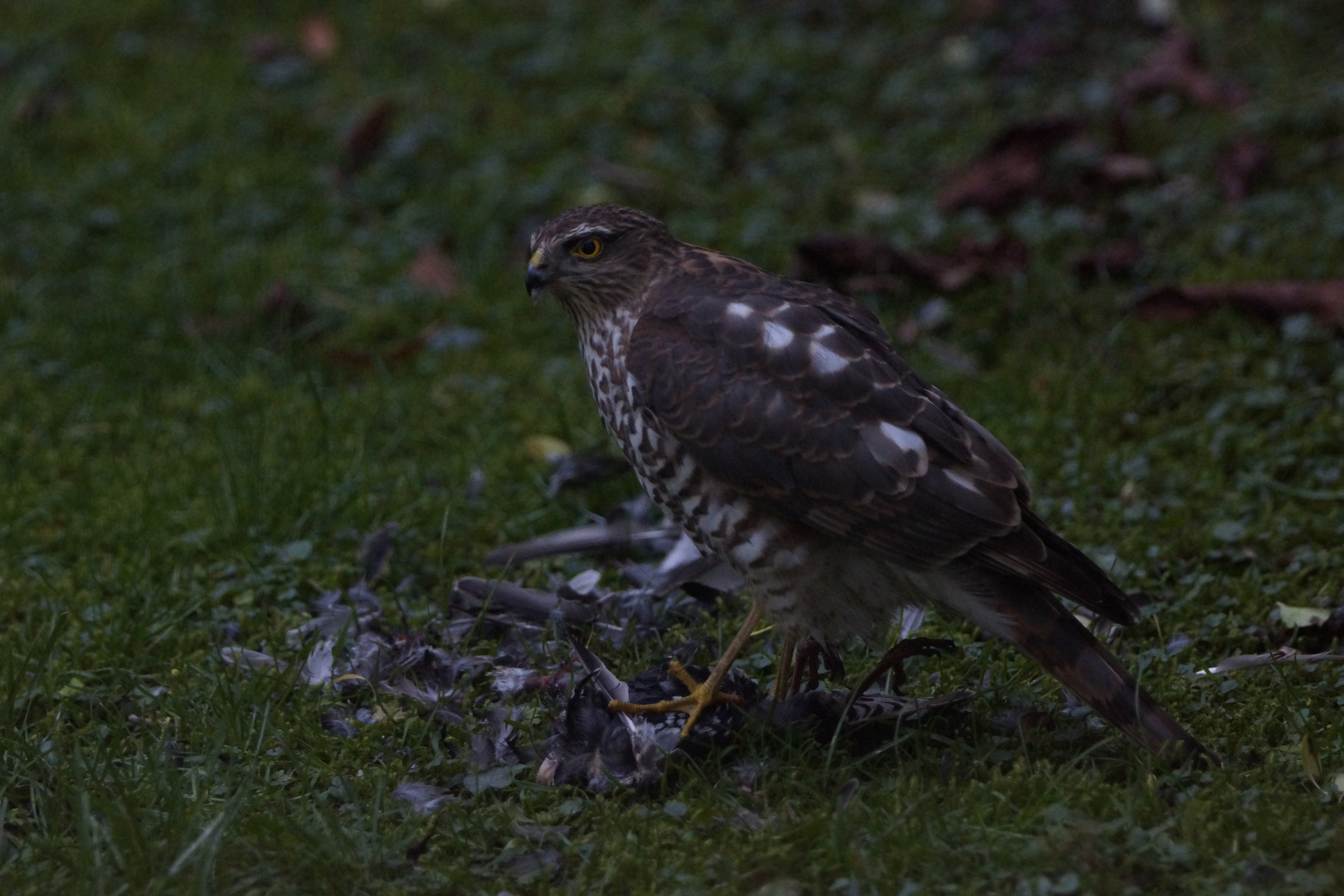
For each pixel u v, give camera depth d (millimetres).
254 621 9641
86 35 17844
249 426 11758
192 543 10359
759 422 7750
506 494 11086
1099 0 17359
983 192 14211
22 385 12516
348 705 8586
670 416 7957
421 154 15867
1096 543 10094
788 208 14648
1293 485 10547
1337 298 11859
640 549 10391
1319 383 11453
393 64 17438
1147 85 15516
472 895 6914
